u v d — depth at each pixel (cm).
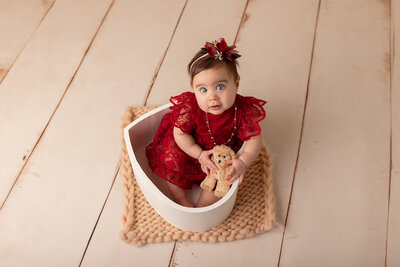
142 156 129
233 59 98
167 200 103
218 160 107
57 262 113
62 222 120
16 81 151
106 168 130
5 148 135
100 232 118
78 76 152
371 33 157
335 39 156
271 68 149
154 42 160
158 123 124
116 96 146
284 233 115
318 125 135
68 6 171
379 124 134
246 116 108
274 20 163
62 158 132
